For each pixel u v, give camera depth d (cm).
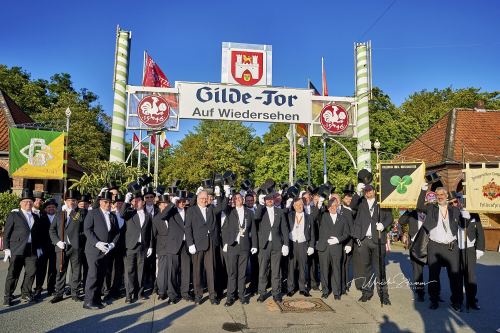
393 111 3297
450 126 2231
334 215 773
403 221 808
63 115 3050
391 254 1475
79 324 585
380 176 756
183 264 745
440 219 696
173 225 744
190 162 4012
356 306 701
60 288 724
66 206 756
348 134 1523
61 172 911
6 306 687
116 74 1402
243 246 717
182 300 737
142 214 754
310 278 859
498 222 1739
